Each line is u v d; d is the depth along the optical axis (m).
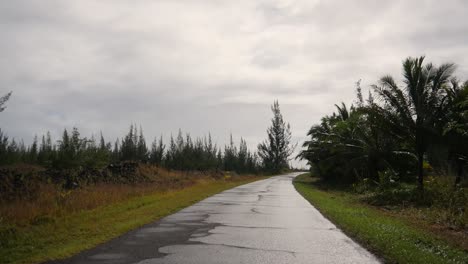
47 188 18.41
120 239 9.69
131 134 55.25
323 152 43.31
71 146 29.41
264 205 18.42
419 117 21.55
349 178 37.69
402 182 28.36
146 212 14.92
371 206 20.11
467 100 18.62
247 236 10.27
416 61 21.48
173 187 28.94
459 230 11.86
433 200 18.27
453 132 20.89
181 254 8.14
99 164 32.03
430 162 25.12
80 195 17.45
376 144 31.59
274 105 92.50
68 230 10.77
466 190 16.84
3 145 35.12
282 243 9.41
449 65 21.23
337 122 38.16
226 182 43.97
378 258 8.02
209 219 13.43
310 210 16.45
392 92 21.94
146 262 7.45
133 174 33.41
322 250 8.70
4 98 17.59
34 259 7.54
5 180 19.00
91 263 7.33
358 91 37.47
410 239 9.66
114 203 17.55
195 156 58.97
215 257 7.93
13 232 10.63
